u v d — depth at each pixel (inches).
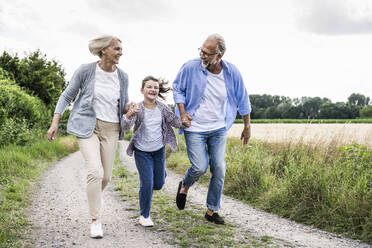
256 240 134.8
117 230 142.3
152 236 134.8
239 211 188.9
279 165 261.4
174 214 169.2
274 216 181.3
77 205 186.4
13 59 751.1
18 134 438.6
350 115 2987.2
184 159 385.4
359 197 162.9
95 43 132.9
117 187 237.6
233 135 606.5
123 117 137.1
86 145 134.2
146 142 145.1
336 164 215.3
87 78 135.9
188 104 153.8
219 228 149.0
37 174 286.4
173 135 152.9
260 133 414.6
